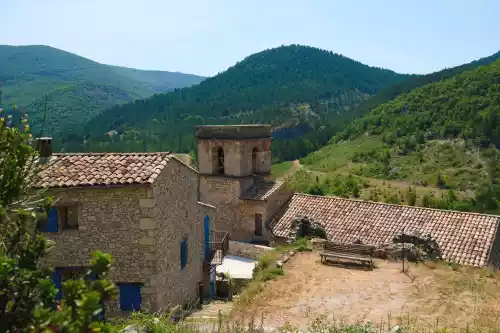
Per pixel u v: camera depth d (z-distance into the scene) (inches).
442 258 733.9
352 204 938.1
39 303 208.1
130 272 558.3
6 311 211.8
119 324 457.1
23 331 200.1
